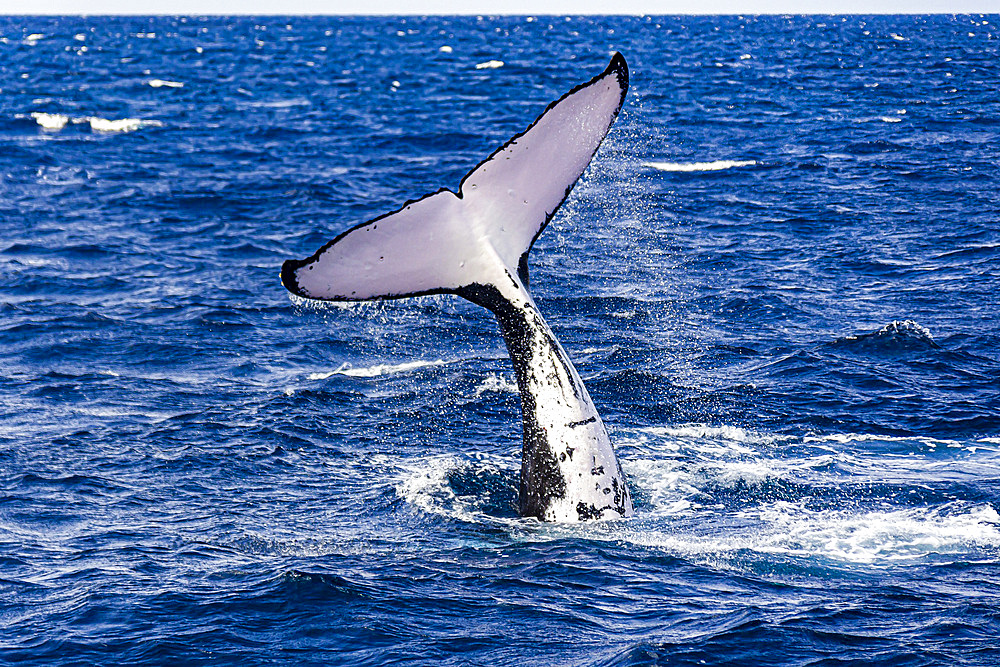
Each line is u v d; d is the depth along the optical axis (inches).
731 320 1670.8
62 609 786.8
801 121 4111.7
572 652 719.1
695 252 2119.8
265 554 890.1
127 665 706.8
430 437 1198.3
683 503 987.3
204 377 1430.9
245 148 3814.0
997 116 4170.8
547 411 927.7
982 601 783.7
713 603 788.6
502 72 7578.7
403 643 732.7
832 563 860.6
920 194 2657.5
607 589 813.9
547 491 943.7
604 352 1519.4
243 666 703.7
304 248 2281.0
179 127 4488.2
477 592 810.2
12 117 4763.8
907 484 1039.0
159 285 1947.6
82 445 1165.7
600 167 3053.6
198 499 1024.2
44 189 2952.8
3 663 709.9
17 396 1343.5
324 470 1101.1
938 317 1663.4
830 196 2652.6
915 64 7337.6
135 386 1386.6
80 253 2207.2
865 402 1298.0
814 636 733.3
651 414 1262.3
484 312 1707.7
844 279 1911.9
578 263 2030.0
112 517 979.3
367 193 2886.3
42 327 1660.9
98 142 3993.6
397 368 1453.0
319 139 4035.4
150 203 2751.0
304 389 1352.1
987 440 1172.5
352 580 825.5
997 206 2488.9
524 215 882.8
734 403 1298.0
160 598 800.3
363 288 838.5
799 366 1434.5
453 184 3011.8
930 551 884.6
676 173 2984.7
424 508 985.5
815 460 1109.7
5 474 1077.8
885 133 3752.5
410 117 4729.3
